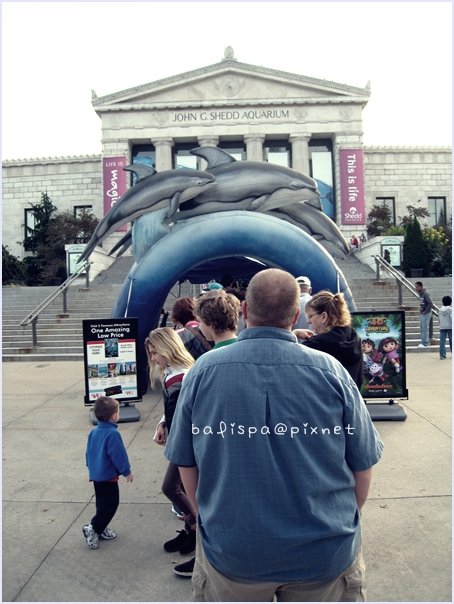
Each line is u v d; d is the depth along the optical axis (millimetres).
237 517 1761
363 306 15797
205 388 1874
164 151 34312
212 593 1925
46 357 12547
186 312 4656
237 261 10750
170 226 8578
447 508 3938
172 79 34125
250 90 34469
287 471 1771
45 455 5387
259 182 8414
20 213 38656
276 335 1908
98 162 38344
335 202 35125
